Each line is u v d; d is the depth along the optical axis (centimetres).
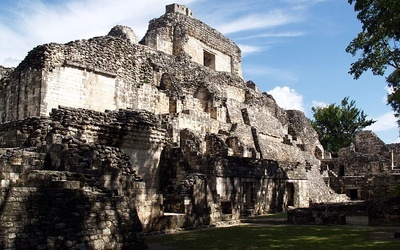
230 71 5166
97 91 2675
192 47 4444
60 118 1817
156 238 1536
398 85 2022
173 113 2880
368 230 1761
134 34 3862
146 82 3086
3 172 1214
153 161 2180
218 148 2814
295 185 3216
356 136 6153
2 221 939
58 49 2477
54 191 1077
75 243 1045
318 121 7344
